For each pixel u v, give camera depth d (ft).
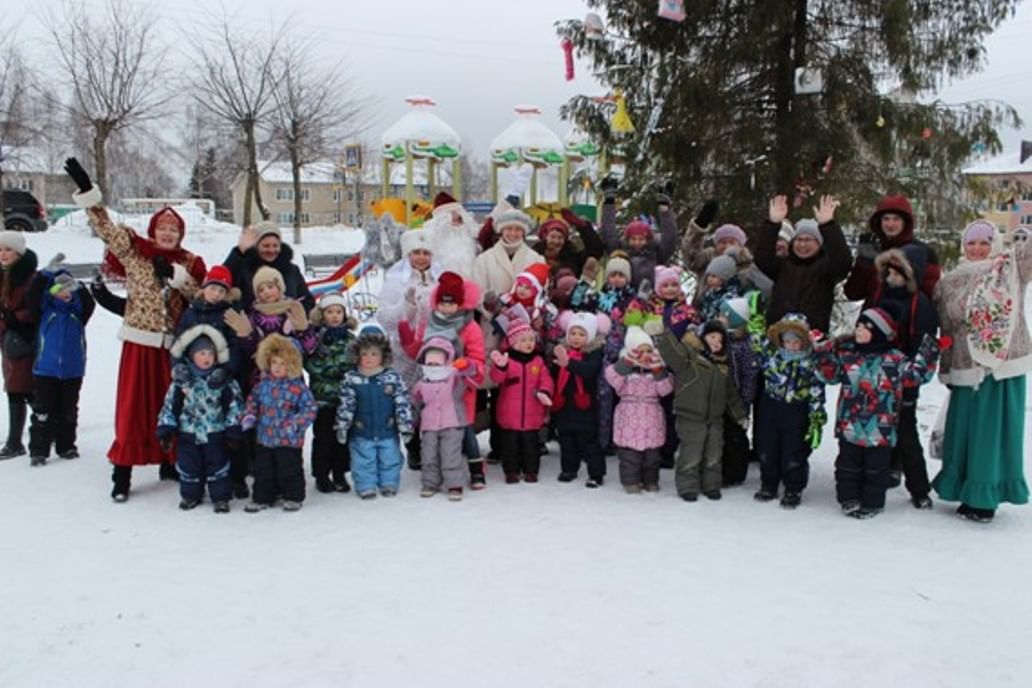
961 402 17.19
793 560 14.94
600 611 12.86
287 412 17.40
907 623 12.59
